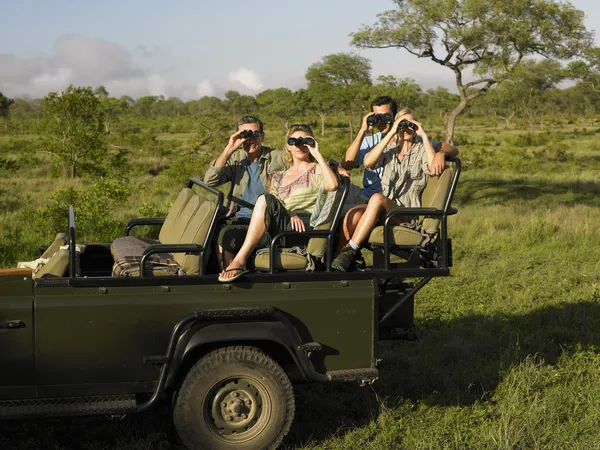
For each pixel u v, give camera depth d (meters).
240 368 4.15
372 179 5.59
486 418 4.97
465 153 34.75
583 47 27.23
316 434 4.70
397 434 4.70
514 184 23.14
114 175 25.52
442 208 4.97
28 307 3.87
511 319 7.52
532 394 5.32
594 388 5.40
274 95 110.69
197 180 4.92
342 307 4.40
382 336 5.20
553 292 8.81
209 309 4.12
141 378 4.09
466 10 26.17
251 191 5.52
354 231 4.79
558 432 4.66
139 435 4.58
